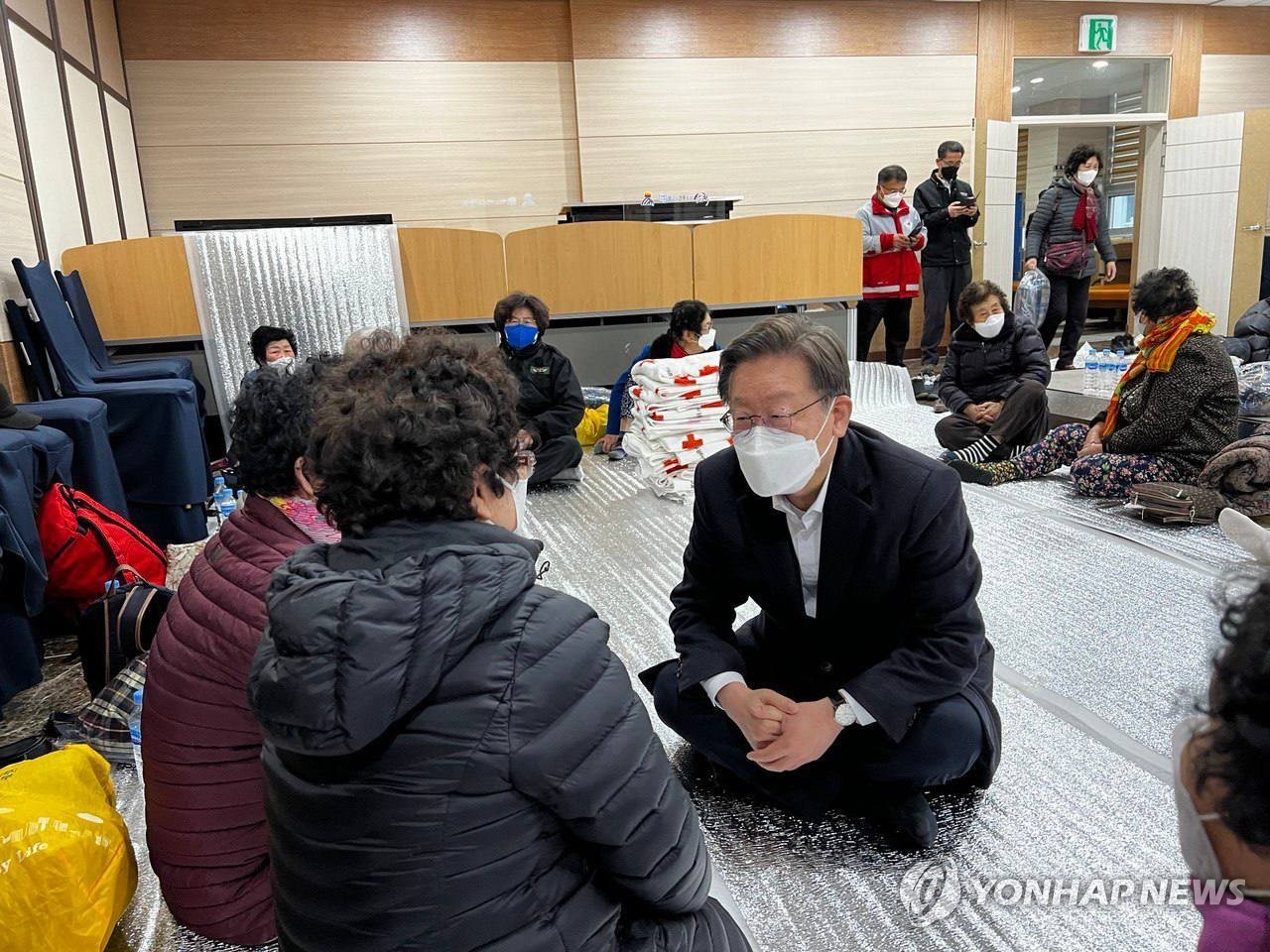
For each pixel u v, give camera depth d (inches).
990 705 56.5
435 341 32.5
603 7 271.0
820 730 50.8
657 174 284.0
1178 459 119.7
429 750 25.6
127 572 84.4
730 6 278.5
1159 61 318.0
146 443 130.1
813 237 208.5
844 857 55.1
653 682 62.1
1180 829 20.7
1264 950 19.4
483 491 31.2
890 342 261.4
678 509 134.0
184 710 44.1
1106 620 86.4
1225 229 313.6
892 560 51.8
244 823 46.6
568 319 209.5
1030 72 331.3
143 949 51.0
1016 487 135.9
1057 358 286.4
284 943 29.6
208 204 257.1
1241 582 19.6
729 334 214.2
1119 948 46.6
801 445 48.8
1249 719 17.3
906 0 288.5
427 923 26.3
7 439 86.6
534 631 27.4
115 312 172.4
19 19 155.4
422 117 267.3
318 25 255.8
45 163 164.1
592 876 30.1
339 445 29.1
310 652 24.9
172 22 245.4
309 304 181.6
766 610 58.7
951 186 255.6
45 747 70.2
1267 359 203.9
